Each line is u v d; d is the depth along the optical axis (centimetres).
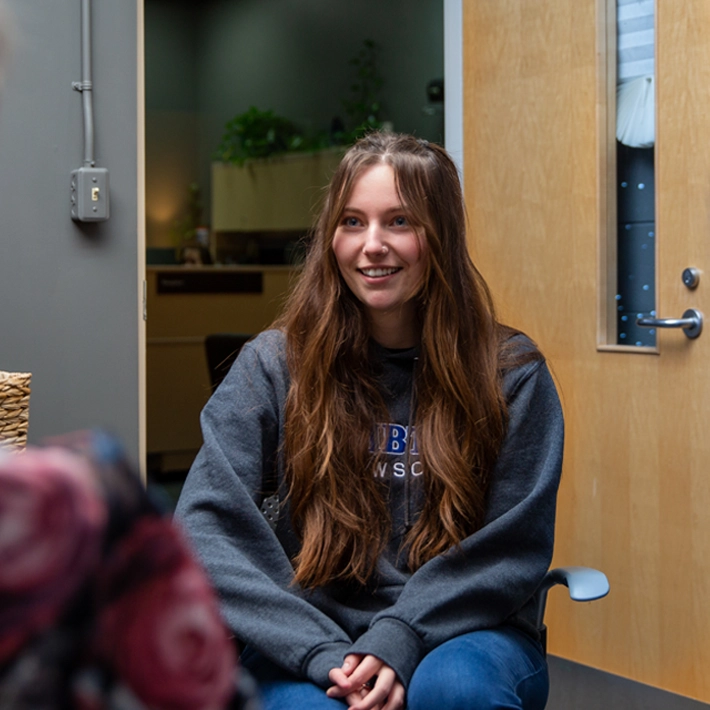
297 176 701
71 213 232
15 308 229
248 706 52
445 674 126
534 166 268
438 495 147
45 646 43
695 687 237
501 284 278
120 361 238
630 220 254
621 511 251
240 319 564
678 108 234
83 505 44
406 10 629
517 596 141
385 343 157
